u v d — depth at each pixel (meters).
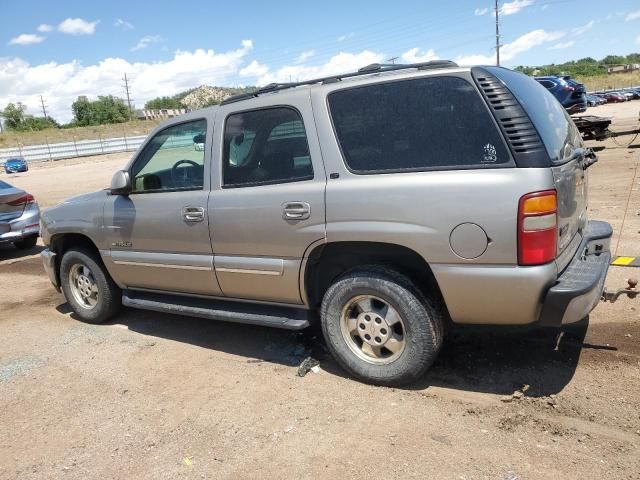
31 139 61.28
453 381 3.62
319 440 3.08
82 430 3.43
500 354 3.92
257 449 3.05
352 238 3.43
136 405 3.68
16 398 3.94
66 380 4.17
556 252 3.06
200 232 4.15
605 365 3.65
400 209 3.24
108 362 4.44
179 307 4.54
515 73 3.66
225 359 4.30
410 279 3.39
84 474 2.98
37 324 5.59
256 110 3.87
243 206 3.87
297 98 3.67
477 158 3.09
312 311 3.94
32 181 26.41
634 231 6.87
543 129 3.16
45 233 5.46
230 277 4.08
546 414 3.16
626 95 50.91
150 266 4.58
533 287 2.99
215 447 3.11
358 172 3.41
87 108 99.19
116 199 4.73
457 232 3.10
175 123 4.36
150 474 2.93
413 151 3.26
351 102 3.48
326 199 3.49
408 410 3.31
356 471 2.79
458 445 2.92
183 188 4.29
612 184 10.28
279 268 3.79
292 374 3.93
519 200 2.94
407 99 3.32
